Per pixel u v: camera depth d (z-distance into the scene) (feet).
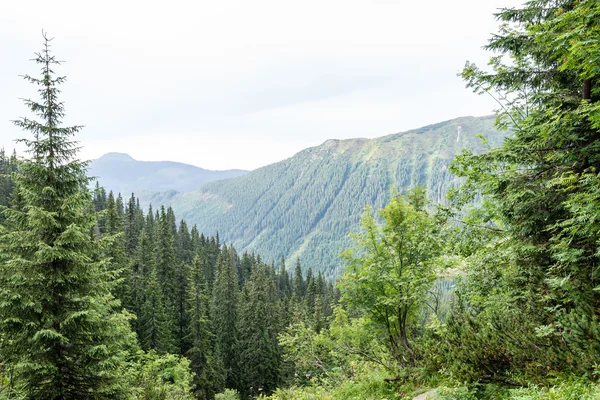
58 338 33.76
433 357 32.04
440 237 39.22
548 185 26.76
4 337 32.91
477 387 25.36
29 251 35.06
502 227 37.70
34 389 33.32
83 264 36.14
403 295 39.68
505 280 34.73
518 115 34.96
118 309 126.72
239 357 162.50
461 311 35.58
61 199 36.27
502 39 33.09
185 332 157.17
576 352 21.26
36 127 35.47
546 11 31.42
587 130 27.35
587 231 23.68
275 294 259.39
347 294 45.80
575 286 25.05
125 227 227.40
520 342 24.71
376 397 34.19
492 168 34.12
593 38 21.09
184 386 94.53
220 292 200.23
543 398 19.01
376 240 43.93
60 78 36.29
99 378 36.04
